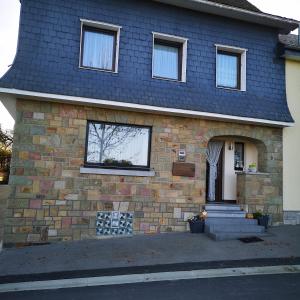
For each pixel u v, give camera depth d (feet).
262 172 36.35
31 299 16.47
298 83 38.63
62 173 28.84
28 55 28.40
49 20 29.50
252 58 36.52
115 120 30.89
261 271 21.52
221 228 30.68
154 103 30.86
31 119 28.43
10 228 27.14
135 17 32.32
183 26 33.99
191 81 33.45
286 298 16.70
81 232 28.94
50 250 25.62
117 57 31.17
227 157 38.63
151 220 31.17
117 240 28.71
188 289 18.04
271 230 32.96
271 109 35.88
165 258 23.75
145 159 32.07
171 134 32.65
